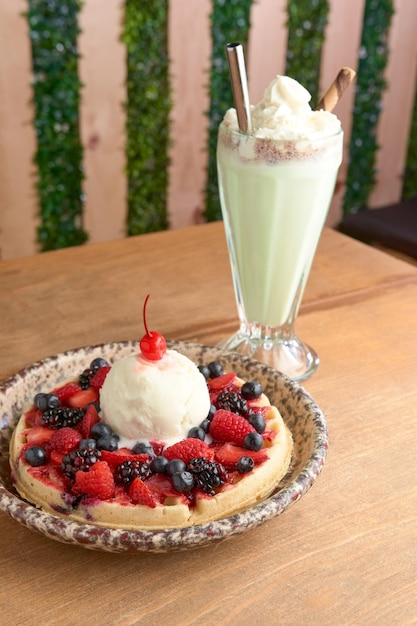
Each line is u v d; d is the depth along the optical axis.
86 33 1.41
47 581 0.53
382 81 1.75
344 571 0.53
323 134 0.67
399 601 0.52
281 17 1.57
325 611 0.51
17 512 0.52
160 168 1.61
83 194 1.55
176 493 0.55
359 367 0.73
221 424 0.59
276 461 0.58
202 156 1.64
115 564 0.54
